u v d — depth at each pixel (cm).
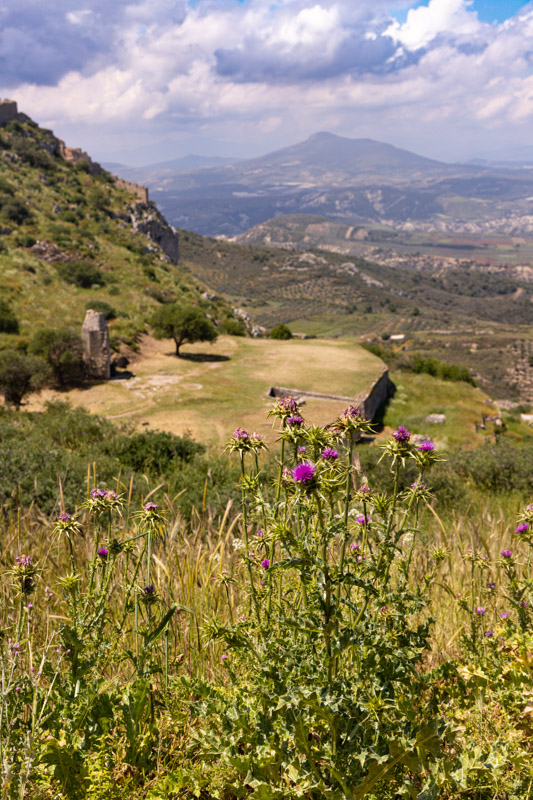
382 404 3966
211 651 288
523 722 246
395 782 207
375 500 221
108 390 3519
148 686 232
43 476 872
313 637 206
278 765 195
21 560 242
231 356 4712
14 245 7512
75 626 221
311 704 184
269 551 240
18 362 3120
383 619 215
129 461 1478
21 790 173
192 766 211
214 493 931
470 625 312
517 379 16450
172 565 353
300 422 225
